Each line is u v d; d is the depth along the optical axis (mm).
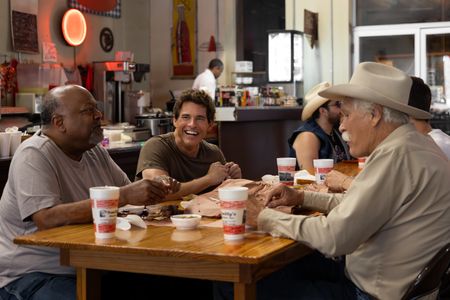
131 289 3143
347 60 11797
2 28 9781
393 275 2414
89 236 2480
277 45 11047
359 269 2492
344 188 3283
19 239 2457
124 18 13039
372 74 2527
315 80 11969
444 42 11516
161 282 3236
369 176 2381
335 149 4988
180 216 2658
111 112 10195
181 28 13555
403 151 2387
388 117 2484
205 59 13523
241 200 2318
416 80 2748
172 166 3893
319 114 4984
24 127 7598
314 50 11984
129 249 2268
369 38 11977
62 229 2643
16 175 2916
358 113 2523
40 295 2814
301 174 4004
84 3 11609
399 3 11750
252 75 12430
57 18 11055
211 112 3953
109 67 10195
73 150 3143
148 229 2596
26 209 2832
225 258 2135
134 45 13375
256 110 9055
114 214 2428
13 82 9320
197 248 2232
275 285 2883
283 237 2414
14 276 2963
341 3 11781
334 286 2885
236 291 2182
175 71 13688
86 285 2453
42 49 10617
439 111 11281
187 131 3885
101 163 3379
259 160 9305
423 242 2371
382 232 2416
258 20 13938
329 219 2359
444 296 2400
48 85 9594
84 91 3131
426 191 2369
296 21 12195
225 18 13375
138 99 10391
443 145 4105
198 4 13500
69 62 11359
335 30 11859
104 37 12336
